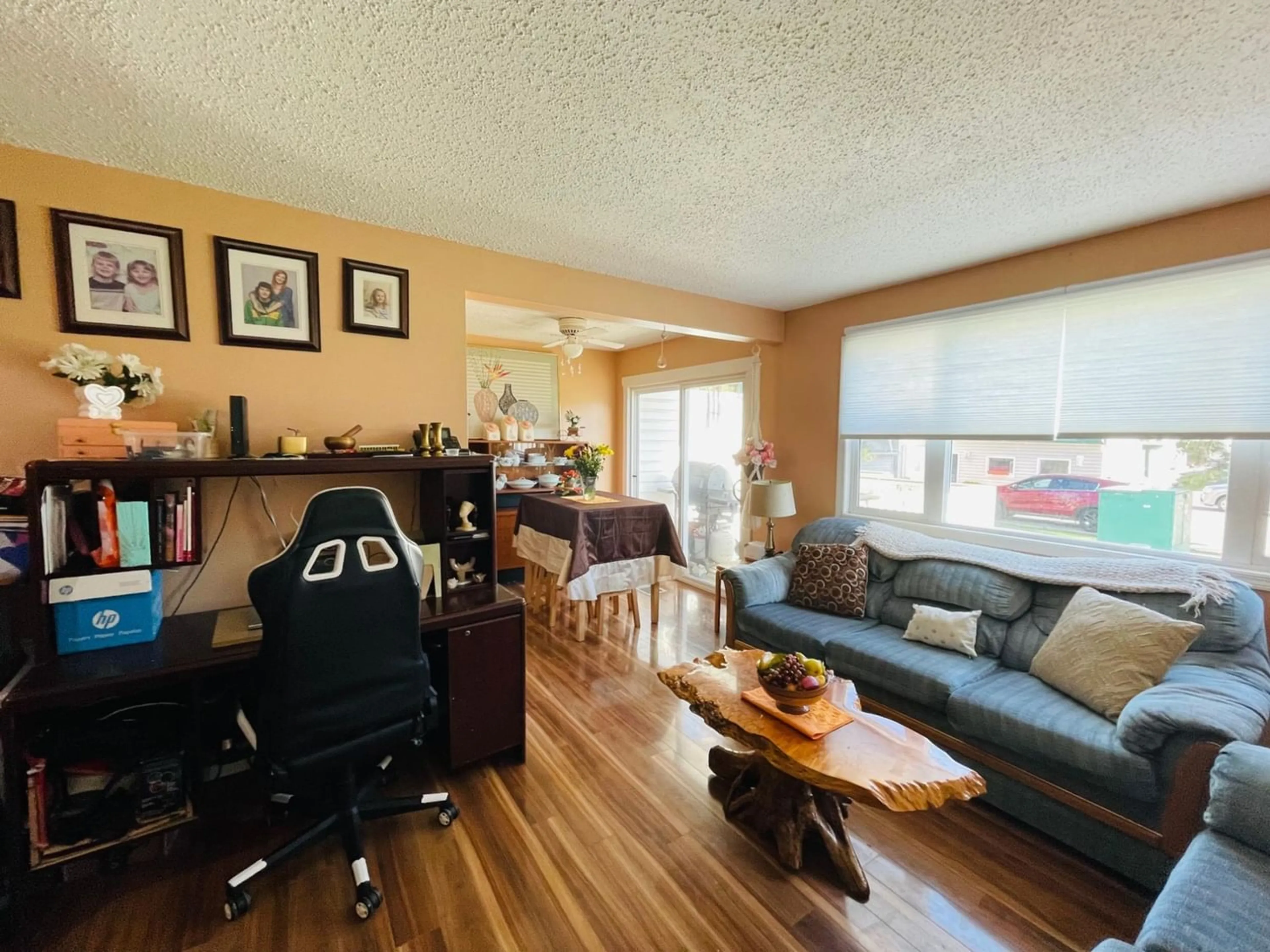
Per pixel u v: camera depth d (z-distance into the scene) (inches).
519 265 106.0
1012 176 73.4
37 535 60.5
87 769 62.4
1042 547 106.8
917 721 86.6
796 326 151.3
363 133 62.7
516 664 86.9
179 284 75.6
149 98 55.9
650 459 218.8
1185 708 60.1
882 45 48.0
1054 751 67.3
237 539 82.6
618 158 68.5
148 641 68.2
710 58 49.8
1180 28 45.6
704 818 74.9
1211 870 45.6
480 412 197.6
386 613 62.6
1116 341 94.5
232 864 65.9
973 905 60.7
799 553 125.7
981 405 112.9
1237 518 86.1
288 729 57.0
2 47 47.7
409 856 67.5
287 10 43.7
